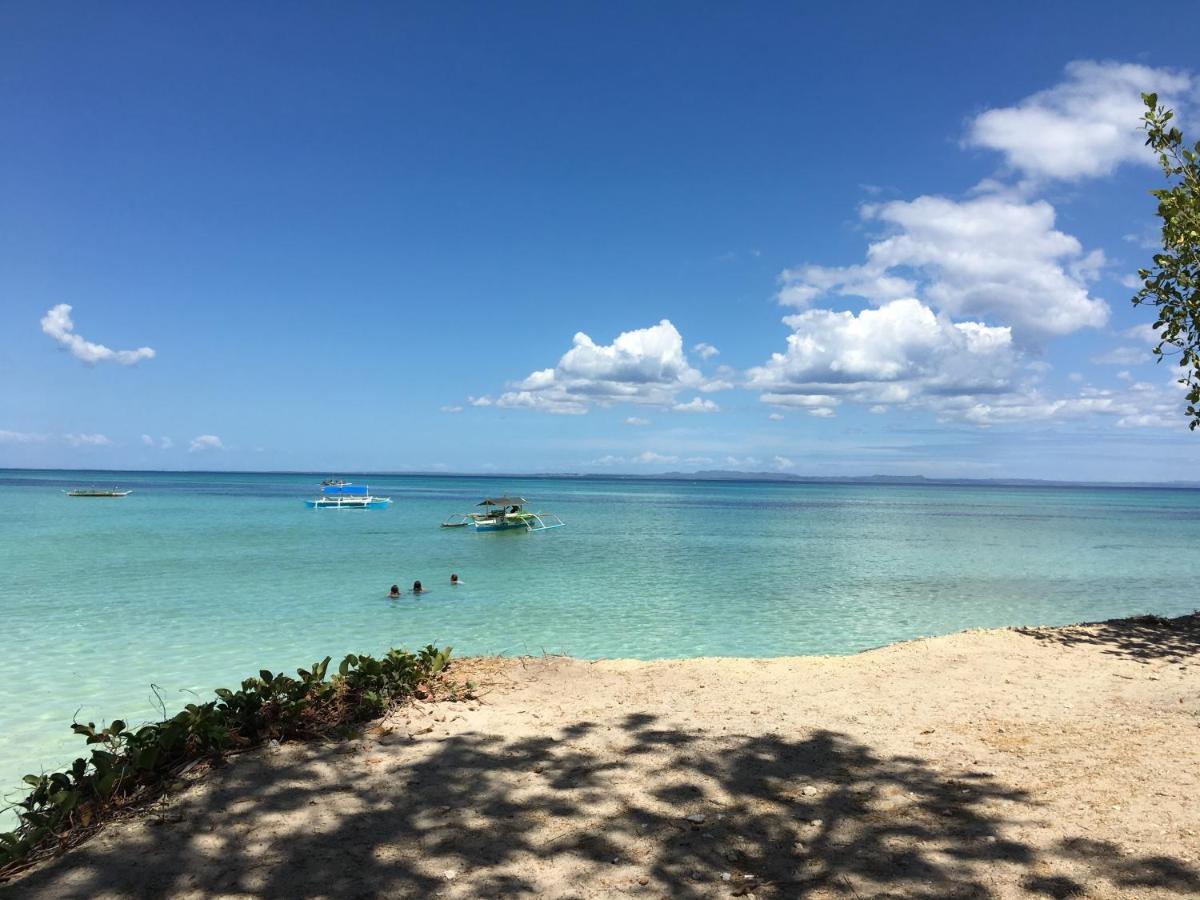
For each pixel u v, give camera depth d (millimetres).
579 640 16312
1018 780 5539
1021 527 62250
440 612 19625
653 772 5750
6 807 7242
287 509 73750
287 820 4820
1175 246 11953
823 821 4895
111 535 41781
